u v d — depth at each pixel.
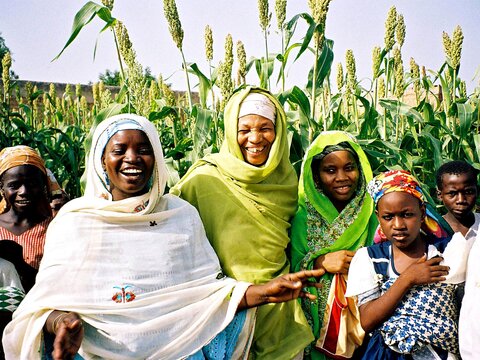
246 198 2.94
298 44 4.47
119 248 2.47
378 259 2.60
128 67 4.20
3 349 2.32
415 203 2.47
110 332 2.36
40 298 2.32
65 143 5.61
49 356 2.34
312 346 2.93
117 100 4.64
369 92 5.25
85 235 2.44
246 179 2.94
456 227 3.16
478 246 2.35
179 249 2.59
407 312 2.44
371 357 2.50
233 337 2.61
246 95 3.00
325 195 3.07
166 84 5.57
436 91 6.89
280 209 2.99
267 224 2.92
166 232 2.58
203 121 4.20
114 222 2.50
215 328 2.55
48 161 5.30
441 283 2.44
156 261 2.51
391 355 2.46
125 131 2.47
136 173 2.46
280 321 2.84
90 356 2.37
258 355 2.78
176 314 2.47
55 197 3.56
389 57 5.20
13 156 2.91
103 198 2.54
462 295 2.53
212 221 2.92
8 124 5.85
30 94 7.00
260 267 2.88
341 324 2.83
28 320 2.28
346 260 2.84
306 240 3.03
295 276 2.44
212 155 3.16
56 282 2.34
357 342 2.83
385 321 2.47
